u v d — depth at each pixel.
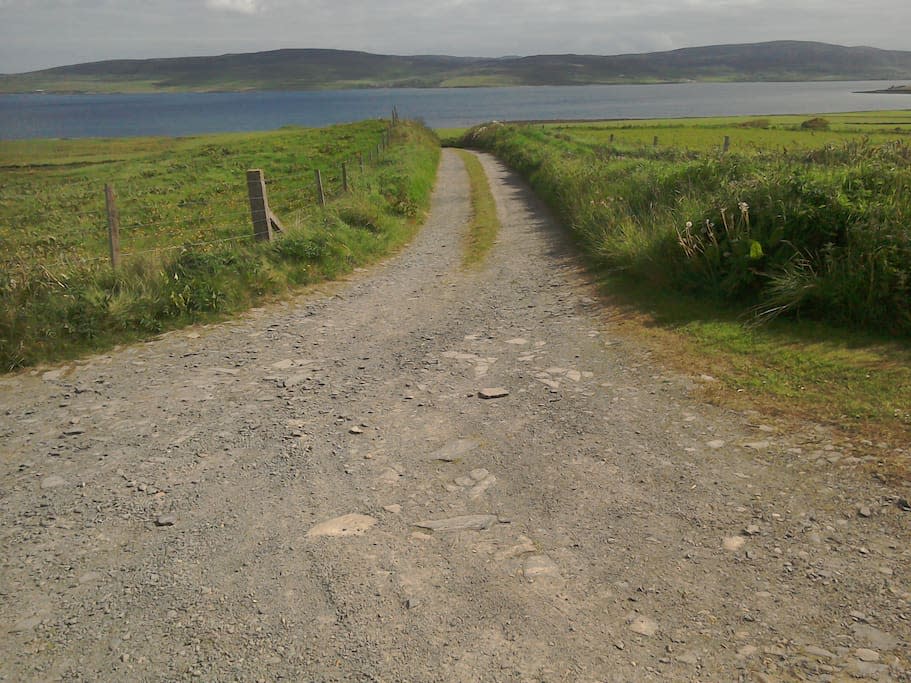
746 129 56.81
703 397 5.33
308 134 53.25
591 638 2.88
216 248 10.78
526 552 3.55
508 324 8.17
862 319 6.13
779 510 3.72
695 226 8.36
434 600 3.19
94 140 72.75
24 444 5.30
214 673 2.80
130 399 6.20
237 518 4.07
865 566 3.18
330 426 5.40
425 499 4.18
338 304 9.74
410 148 35.66
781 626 2.86
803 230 7.26
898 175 7.50
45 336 7.50
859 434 4.36
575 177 17.73
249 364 7.11
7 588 3.50
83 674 2.84
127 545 3.85
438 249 14.32
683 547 3.49
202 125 154.50
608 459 4.52
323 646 2.92
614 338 7.12
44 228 20.66
